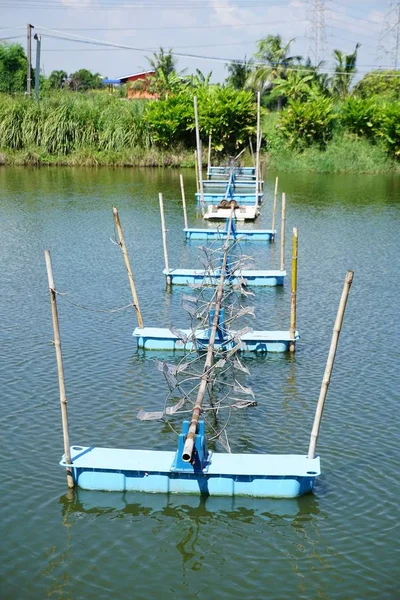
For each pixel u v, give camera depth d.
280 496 14.26
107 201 49.16
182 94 72.19
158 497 14.31
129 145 70.38
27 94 75.81
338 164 68.81
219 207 44.78
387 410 18.05
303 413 17.91
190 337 20.72
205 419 17.61
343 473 15.24
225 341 20.91
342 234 39.50
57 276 29.88
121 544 13.09
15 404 18.05
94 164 68.31
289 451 16.08
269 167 70.62
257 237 38.06
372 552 12.88
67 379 19.59
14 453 15.82
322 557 12.77
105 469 14.28
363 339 22.94
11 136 68.19
